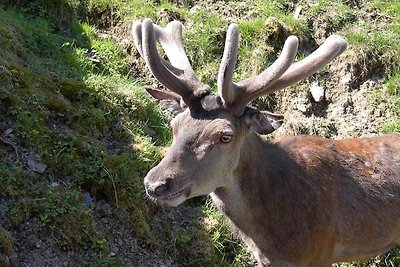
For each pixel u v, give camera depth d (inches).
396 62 480.1
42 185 345.1
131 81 443.5
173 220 380.8
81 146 372.2
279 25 488.7
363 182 335.6
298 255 321.4
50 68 418.9
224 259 378.3
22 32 438.0
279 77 285.9
